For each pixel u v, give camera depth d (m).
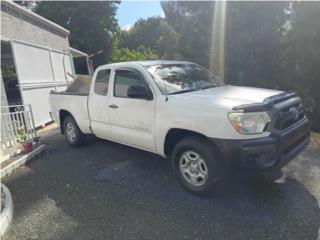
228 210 3.24
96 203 3.58
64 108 6.02
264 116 3.17
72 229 3.06
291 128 3.47
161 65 4.57
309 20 9.35
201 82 4.60
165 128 3.79
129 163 4.91
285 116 3.40
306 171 4.20
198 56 13.17
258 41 11.56
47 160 5.37
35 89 9.14
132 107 4.29
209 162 3.37
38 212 3.46
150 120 4.03
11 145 5.98
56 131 8.27
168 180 4.13
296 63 10.30
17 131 6.28
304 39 9.64
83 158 5.34
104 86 4.94
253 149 3.06
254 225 2.94
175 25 14.11
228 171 3.27
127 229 3.00
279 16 11.53
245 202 3.39
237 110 3.12
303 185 3.75
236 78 12.40
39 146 6.02
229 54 12.30
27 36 9.67
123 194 3.78
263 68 11.89
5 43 8.61
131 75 4.43
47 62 10.38
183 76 4.52
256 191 3.64
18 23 9.06
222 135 3.18
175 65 4.80
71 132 6.09
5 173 4.70
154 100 3.96
